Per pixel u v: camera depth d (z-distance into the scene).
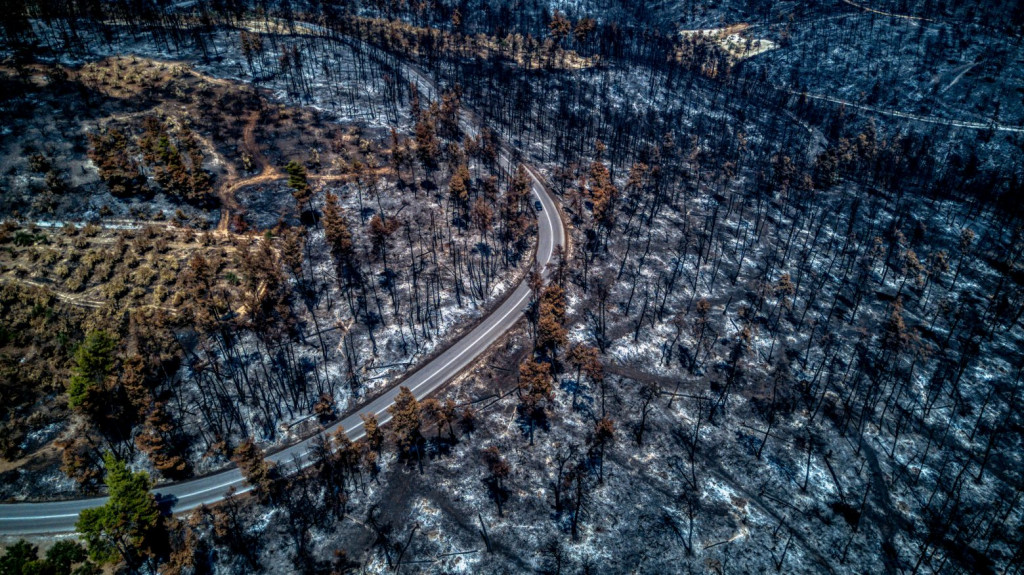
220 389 94.25
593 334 112.06
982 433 101.81
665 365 108.38
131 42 179.75
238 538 76.88
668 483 88.19
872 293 132.62
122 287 102.31
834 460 94.75
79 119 138.38
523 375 90.62
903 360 114.69
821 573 79.25
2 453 82.81
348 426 93.00
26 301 97.38
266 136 149.25
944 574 80.88
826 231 153.38
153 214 119.88
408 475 85.81
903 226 156.62
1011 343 120.62
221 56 181.50
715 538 81.44
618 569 76.50
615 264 130.50
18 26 162.25
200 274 102.50
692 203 158.38
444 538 78.50
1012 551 83.94
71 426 86.94
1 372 88.44
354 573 74.44
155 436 83.19
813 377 109.69
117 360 91.69
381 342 105.81
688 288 127.25
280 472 85.56
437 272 120.44
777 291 128.00
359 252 121.12
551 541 78.81
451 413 87.94
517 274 125.19
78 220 114.75
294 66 182.88
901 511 88.56
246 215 124.94
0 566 70.56
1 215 112.44
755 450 94.88
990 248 149.88
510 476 86.38
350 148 150.38
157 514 73.88
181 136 138.12
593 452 90.75
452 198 138.12
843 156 181.38
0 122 131.75
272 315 106.06
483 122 177.62
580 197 148.75
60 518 78.25
